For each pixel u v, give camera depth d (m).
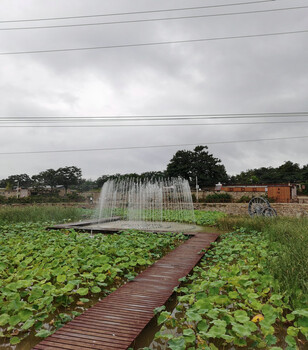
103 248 6.48
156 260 6.59
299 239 6.32
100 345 2.77
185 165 43.47
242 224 11.13
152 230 10.58
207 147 45.22
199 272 5.61
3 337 3.17
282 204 20.05
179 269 5.45
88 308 3.92
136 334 2.98
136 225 13.38
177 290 4.26
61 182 53.97
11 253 6.20
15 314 3.47
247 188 31.42
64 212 15.35
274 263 4.89
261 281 4.31
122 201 20.61
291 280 4.01
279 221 10.28
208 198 29.52
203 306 3.35
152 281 4.73
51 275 4.79
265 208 15.16
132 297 4.02
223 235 9.66
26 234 9.20
